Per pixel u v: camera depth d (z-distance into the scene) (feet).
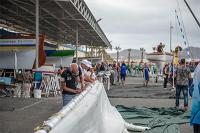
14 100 52.47
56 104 48.85
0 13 81.61
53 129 9.84
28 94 57.36
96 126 19.85
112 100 57.98
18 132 29.01
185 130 31.50
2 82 55.01
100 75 76.28
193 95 19.62
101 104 24.93
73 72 31.09
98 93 23.76
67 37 136.56
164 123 33.94
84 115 15.38
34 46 66.64
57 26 102.12
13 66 67.51
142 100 58.65
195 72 19.71
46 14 80.69
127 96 65.26
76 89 31.12
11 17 86.69
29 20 91.50
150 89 86.28
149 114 40.16
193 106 19.60
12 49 67.31
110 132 25.63
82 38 139.23
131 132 30.37
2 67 68.18
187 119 37.32
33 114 39.22
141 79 155.63
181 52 86.48
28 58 66.90
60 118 11.10
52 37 137.80
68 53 95.61
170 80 90.43
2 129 30.22
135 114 39.73
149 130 30.45
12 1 68.13
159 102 55.67
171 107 47.73
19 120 35.06
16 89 57.16
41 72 59.82
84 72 41.27
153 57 153.07
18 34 76.07
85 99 17.29
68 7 69.05
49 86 60.39
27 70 68.95
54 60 96.12
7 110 41.96
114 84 108.37
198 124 19.39
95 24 100.68
